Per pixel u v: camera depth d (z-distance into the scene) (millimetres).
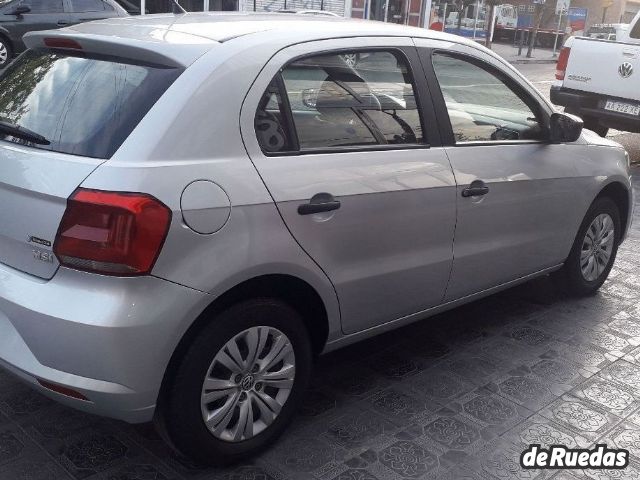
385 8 26875
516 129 4035
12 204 2670
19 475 2793
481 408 3434
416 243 3416
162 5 18719
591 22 41625
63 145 2684
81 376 2498
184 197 2533
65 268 2516
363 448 3076
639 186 8273
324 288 3043
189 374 2660
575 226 4480
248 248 2695
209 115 2672
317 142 3018
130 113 2639
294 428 3203
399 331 4246
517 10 37969
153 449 3004
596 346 4152
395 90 3377
